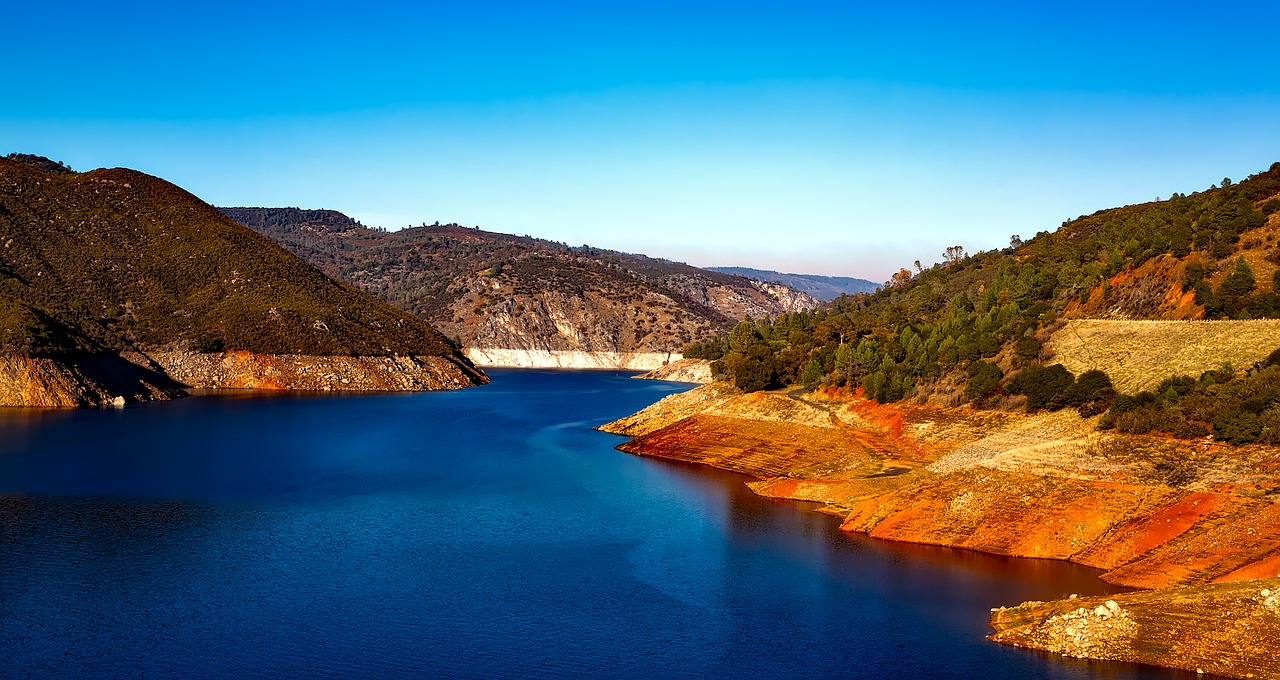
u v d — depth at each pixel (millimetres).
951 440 69812
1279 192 98812
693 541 53156
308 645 37031
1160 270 88500
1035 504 52062
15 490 63438
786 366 107062
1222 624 34625
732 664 35781
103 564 46656
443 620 40094
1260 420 49969
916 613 40875
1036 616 38719
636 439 95500
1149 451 53438
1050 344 77250
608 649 37188
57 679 33406
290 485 68562
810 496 64500
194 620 39375
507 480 72625
